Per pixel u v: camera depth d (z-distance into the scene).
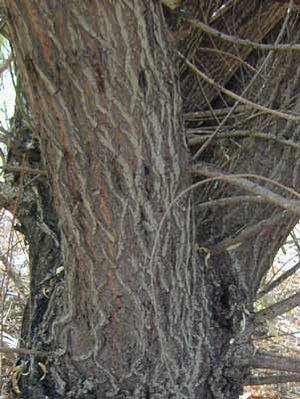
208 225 1.76
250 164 1.79
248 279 1.81
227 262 1.76
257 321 1.73
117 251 1.48
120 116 1.36
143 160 1.41
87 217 1.46
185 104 1.84
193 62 1.78
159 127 1.41
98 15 1.28
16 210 1.81
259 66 1.82
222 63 1.83
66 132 1.38
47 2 1.27
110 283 1.52
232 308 1.71
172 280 1.55
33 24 1.29
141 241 1.48
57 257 1.82
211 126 1.86
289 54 1.77
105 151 1.39
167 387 1.62
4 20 1.67
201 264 1.67
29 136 1.90
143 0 1.31
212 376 1.67
